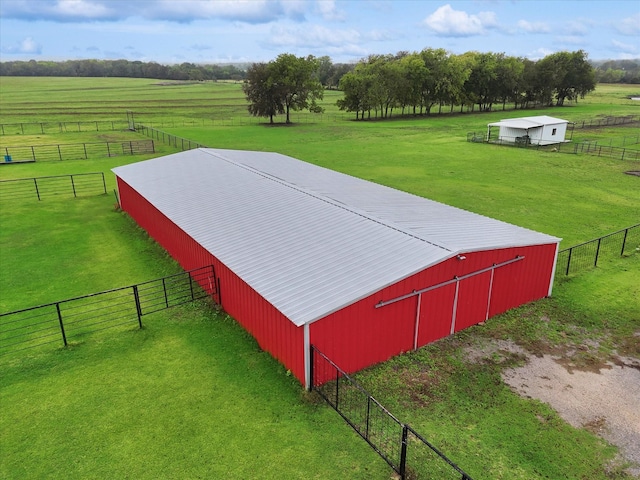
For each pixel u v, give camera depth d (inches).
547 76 4146.2
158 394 454.6
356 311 461.1
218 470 365.4
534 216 1033.5
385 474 359.3
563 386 465.4
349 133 2571.4
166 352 525.7
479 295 569.9
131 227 975.6
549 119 2155.5
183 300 647.8
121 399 448.1
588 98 5329.7
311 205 713.6
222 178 924.6
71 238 911.0
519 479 355.3
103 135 2401.6
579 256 801.6
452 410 428.8
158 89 6889.8
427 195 1212.5
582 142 2118.6
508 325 581.9
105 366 501.4
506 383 468.8
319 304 449.7
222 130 2674.7
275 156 1209.4
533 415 423.5
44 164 1648.6
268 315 498.3
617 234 914.7
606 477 358.9
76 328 579.2
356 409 429.7
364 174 1481.3
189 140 2071.9
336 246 566.6
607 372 489.1
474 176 1448.1
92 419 422.6
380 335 491.2
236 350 527.5
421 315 517.7
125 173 1072.2
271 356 513.3
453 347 533.3
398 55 4301.2
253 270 536.4
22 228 970.1
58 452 385.7
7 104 4207.7
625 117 3031.5
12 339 555.5
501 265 575.5
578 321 591.8
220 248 608.7
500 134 2169.0
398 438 394.3
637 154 1788.9
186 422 416.8
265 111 3048.7
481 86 3892.7
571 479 356.2
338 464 369.4
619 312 613.3
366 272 498.3
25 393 458.6
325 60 7509.8
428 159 1752.0
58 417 425.7
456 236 586.9
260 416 422.9
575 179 1402.6
